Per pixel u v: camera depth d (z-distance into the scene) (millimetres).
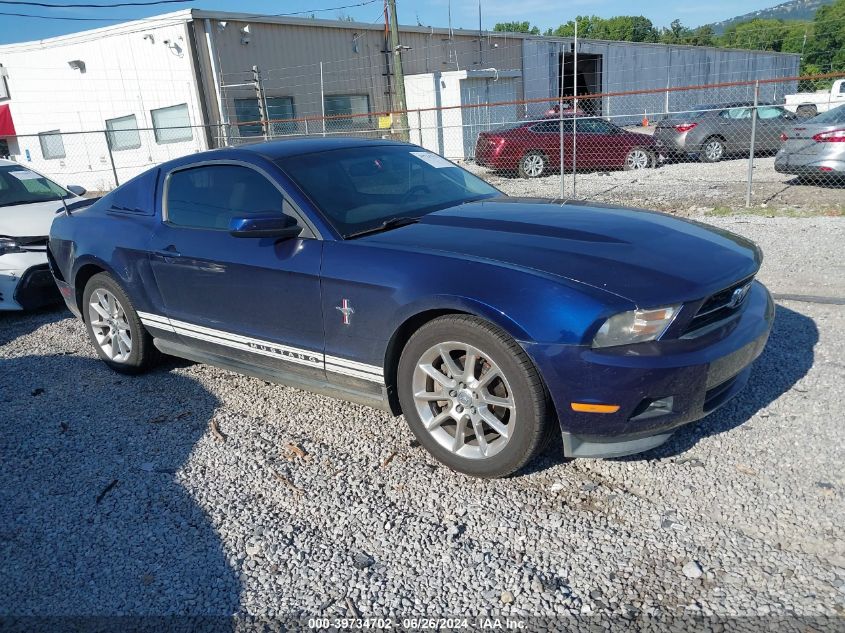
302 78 20219
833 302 5168
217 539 2879
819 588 2357
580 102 31375
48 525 3066
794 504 2809
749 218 8750
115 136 20688
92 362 5137
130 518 3072
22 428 4055
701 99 36500
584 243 3098
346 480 3258
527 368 2824
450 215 3570
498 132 15305
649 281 2803
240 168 3887
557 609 2367
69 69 20797
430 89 21016
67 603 2568
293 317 3543
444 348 3072
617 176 14383
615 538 2703
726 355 2881
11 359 5332
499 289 2852
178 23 17625
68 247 4812
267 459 3496
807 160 10664
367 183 3836
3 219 6547
